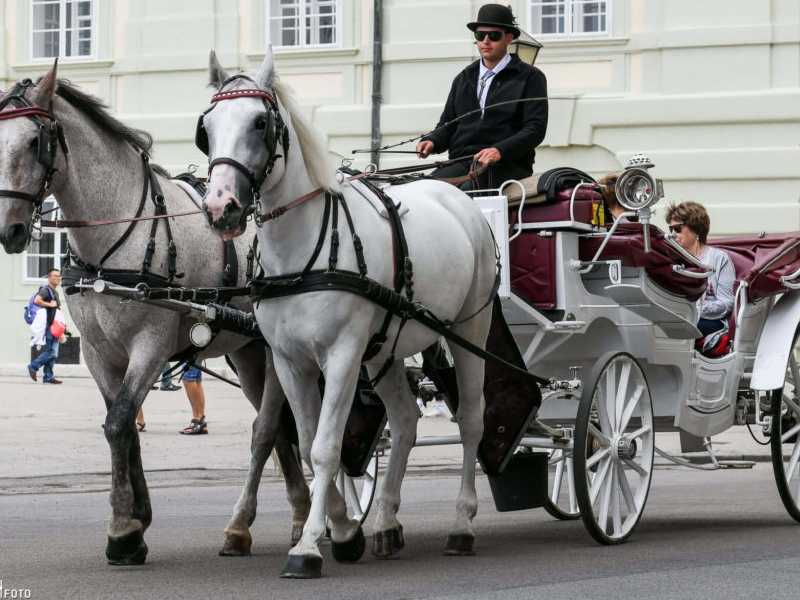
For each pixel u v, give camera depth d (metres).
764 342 11.38
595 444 10.31
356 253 8.38
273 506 12.81
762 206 25.72
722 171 25.97
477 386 9.62
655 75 26.50
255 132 7.89
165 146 29.61
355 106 28.28
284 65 28.78
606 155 26.80
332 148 28.36
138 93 29.84
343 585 7.89
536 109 11.04
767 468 16.77
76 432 18.86
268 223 8.26
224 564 8.82
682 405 10.77
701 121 26.11
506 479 10.47
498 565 8.75
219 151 7.84
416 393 10.73
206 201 7.75
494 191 10.84
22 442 17.59
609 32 26.75
